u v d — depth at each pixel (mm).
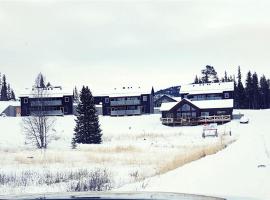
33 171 27250
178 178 16688
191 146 46469
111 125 83812
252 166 18531
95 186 18625
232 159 22328
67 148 48750
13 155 37969
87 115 58719
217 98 105750
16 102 119000
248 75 141375
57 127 77562
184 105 89750
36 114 54938
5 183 21766
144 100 104812
